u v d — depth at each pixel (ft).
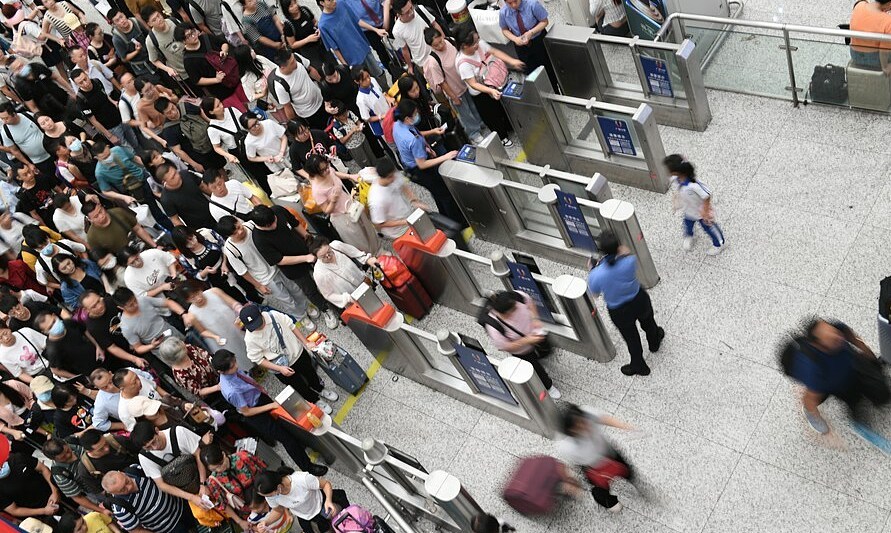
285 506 22.39
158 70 39.19
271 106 34.78
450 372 26.96
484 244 31.17
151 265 29.25
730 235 27.45
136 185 34.76
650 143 28.12
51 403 27.07
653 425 23.97
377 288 31.01
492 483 24.63
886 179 26.81
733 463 22.44
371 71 37.01
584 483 23.17
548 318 26.48
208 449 22.53
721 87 32.07
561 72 33.68
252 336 25.62
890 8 25.79
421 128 30.53
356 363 27.96
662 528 21.94
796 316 24.64
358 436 27.35
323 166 27.96
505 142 34.01
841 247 25.72
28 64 38.47
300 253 28.37
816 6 33.45
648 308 23.41
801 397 22.03
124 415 25.34
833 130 28.91
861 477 20.94
